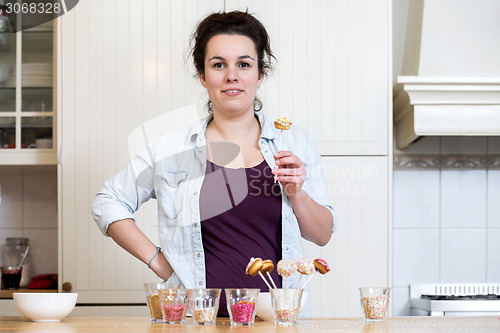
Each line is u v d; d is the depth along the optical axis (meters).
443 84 3.00
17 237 3.54
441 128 3.02
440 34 3.11
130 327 1.42
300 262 1.49
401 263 3.44
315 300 2.94
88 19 3.04
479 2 3.12
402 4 3.47
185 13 3.03
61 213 3.00
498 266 3.45
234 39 1.89
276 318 1.47
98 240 2.99
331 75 3.01
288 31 3.02
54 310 1.61
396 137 3.42
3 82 3.24
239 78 1.88
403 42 3.46
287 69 3.01
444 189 3.46
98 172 3.01
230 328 1.40
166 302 1.52
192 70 3.02
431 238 3.45
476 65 3.10
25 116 3.21
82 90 3.03
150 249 1.94
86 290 2.97
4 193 3.56
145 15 3.03
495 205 3.46
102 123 3.02
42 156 3.18
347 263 2.95
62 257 2.99
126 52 3.03
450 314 2.97
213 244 1.85
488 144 3.47
